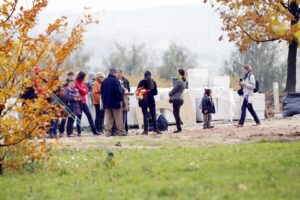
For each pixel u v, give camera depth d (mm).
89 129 59875
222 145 35781
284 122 57625
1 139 29422
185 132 49844
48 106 29578
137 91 36875
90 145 40594
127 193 21516
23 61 28984
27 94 38781
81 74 51344
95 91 53344
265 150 29938
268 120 63375
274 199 18453
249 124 57688
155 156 31219
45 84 29266
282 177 21734
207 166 25391
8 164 29484
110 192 22031
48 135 49000
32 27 28844
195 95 69250
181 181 22281
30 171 29625
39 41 28766
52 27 28828
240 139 40406
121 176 25734
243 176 22375
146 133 49844
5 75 29000
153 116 50531
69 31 29375
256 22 72438
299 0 40469
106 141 43188
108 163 29375
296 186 20047
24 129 29234
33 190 24844
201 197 19391
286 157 26328
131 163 29078
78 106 50500
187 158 29000
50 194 23562
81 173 27922
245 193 19406
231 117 68812
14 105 29250
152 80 50312
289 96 68062
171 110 68062
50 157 33156
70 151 37156
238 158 27203
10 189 25438
